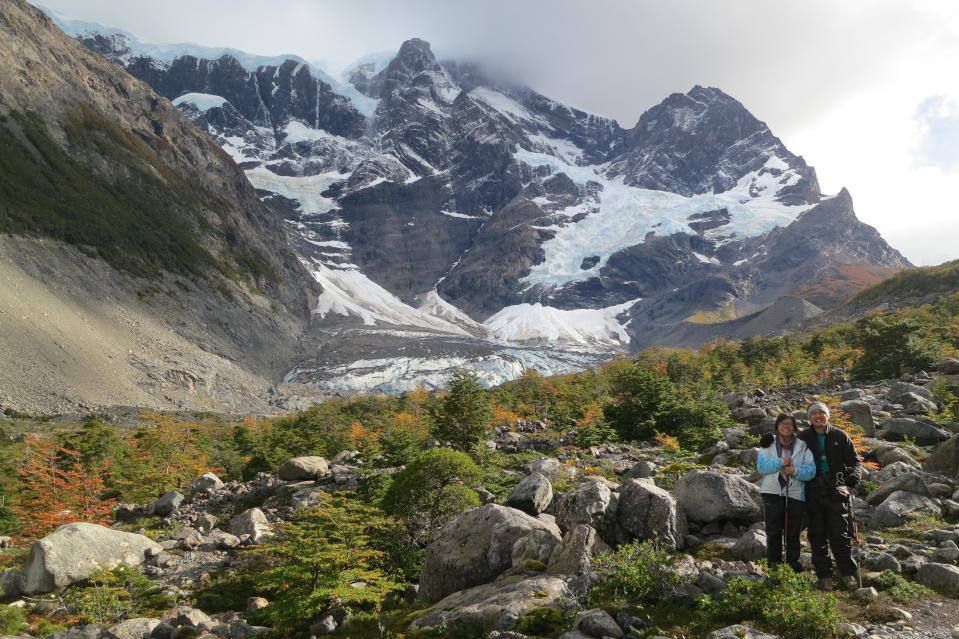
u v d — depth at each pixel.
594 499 11.08
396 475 15.69
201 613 12.70
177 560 18.88
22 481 36.75
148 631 12.12
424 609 10.01
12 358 114.25
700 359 65.44
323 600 11.58
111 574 15.59
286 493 25.41
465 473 15.12
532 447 29.08
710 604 7.39
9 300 130.62
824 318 141.12
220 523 23.67
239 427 67.12
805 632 6.54
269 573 12.65
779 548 8.62
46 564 17.00
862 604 7.41
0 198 169.62
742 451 19.17
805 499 8.51
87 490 34.16
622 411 30.41
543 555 10.26
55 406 107.38
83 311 156.50
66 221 185.62
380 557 14.30
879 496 12.68
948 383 29.77
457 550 11.26
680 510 11.23
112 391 126.75
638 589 8.02
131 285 190.62
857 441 17.59
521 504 13.48
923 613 7.09
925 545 9.75
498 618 8.02
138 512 26.92
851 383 36.78
